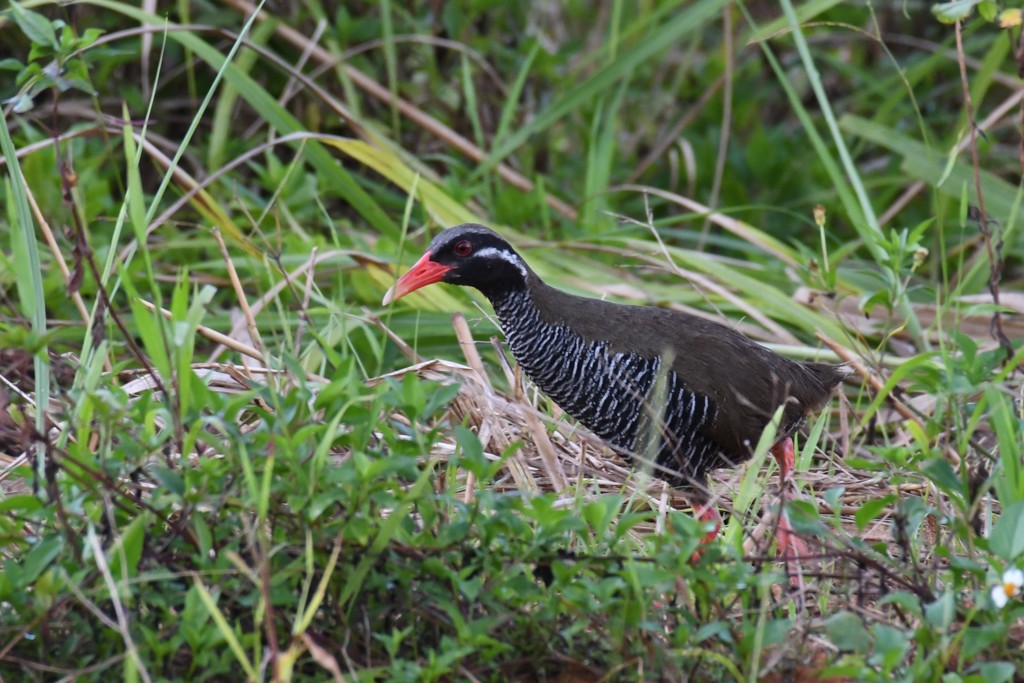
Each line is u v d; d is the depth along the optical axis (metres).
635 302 13.90
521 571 7.94
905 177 17.17
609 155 16.25
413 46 18.02
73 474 7.55
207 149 16.91
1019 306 13.48
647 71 18.88
